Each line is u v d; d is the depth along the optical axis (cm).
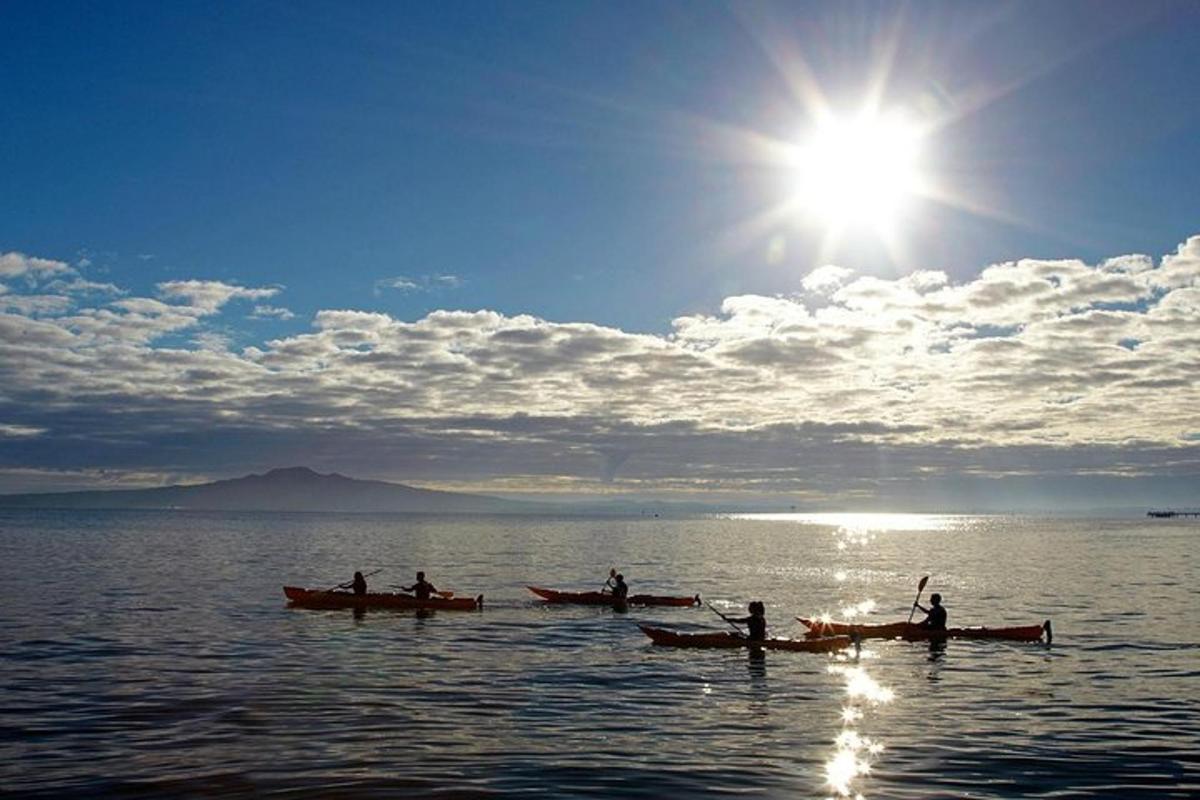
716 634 2931
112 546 8794
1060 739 1761
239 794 1395
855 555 8681
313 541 10762
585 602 4169
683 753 1647
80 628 3128
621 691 2209
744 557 8244
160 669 2403
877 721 1911
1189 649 2895
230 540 10638
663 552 9044
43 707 1953
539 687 2239
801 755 1639
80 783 1442
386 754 1619
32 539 10150
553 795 1405
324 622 3381
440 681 2294
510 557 7900
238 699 2050
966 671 2511
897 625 3134
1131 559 8000
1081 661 2683
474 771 1523
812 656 2753
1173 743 1731
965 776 1518
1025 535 15225
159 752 1616
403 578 5588
